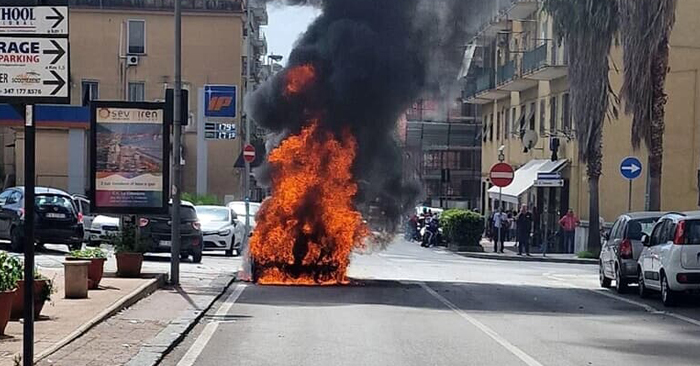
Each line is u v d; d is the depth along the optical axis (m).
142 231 22.52
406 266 30.94
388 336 13.36
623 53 31.53
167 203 19.83
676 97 36.94
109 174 19.72
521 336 13.61
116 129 19.69
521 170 45.84
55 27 8.38
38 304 13.05
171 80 51.94
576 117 35.62
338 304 17.53
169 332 12.88
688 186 36.91
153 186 19.80
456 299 19.06
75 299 15.45
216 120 43.91
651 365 11.27
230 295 18.91
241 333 13.52
